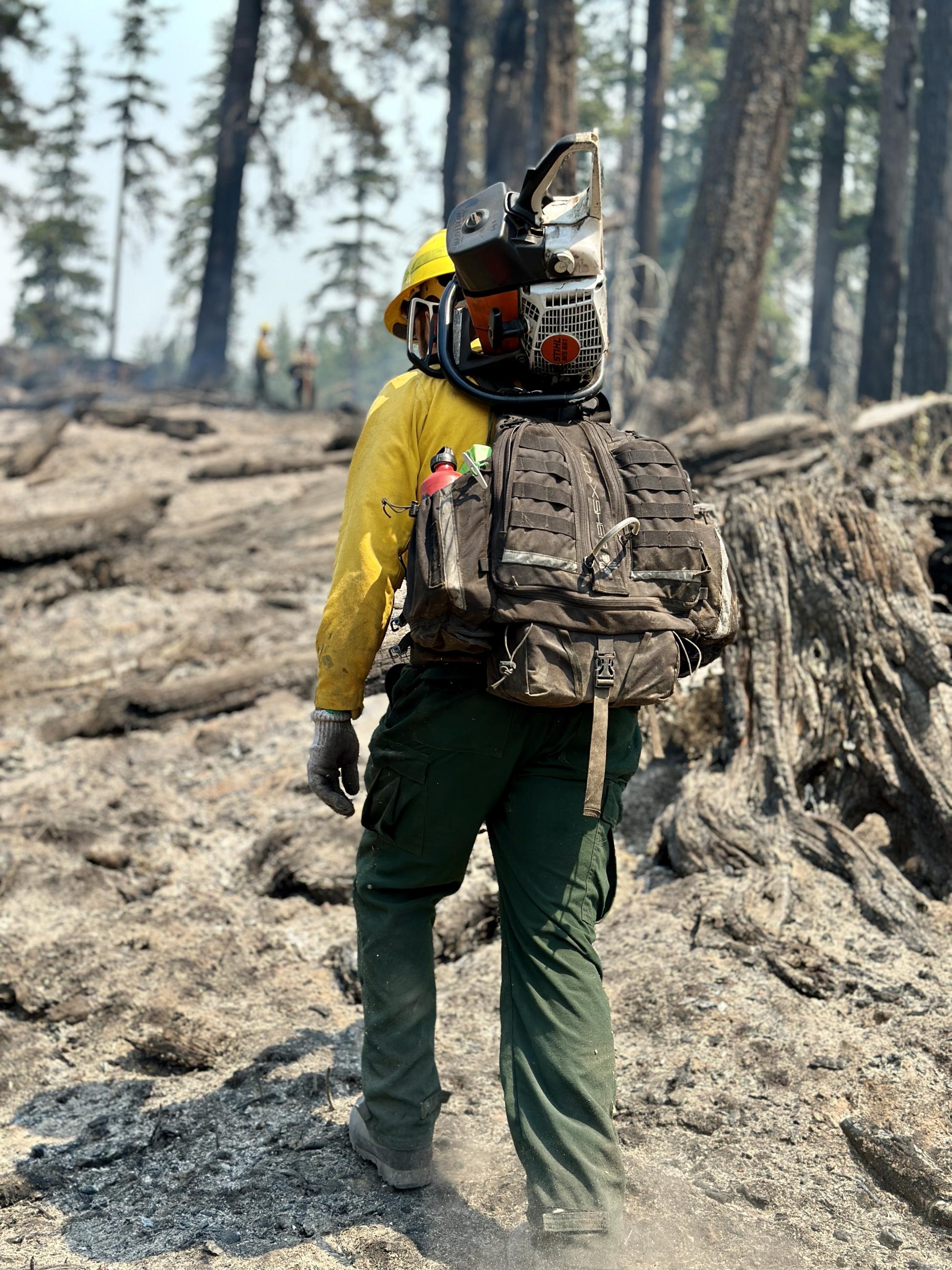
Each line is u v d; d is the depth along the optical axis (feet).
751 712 12.74
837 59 112.57
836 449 26.40
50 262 217.77
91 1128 8.41
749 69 43.75
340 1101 8.56
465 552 6.07
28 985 10.28
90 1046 9.67
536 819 6.56
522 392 7.10
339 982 10.52
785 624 12.88
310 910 11.83
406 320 7.90
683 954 10.00
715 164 44.24
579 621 6.07
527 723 6.53
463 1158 7.70
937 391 77.00
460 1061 9.06
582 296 6.70
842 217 119.03
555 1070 6.26
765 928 10.07
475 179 125.18
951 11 76.84
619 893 11.54
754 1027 8.87
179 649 20.20
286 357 316.40
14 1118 8.68
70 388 72.28
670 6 100.94
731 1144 7.69
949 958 9.62
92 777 15.49
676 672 6.24
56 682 19.44
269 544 26.66
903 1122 7.70
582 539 6.19
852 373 160.56
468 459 6.27
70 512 26.84
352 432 35.91
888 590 12.69
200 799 14.70
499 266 6.68
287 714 17.34
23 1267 6.76
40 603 23.15
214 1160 7.85
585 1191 6.05
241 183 93.81
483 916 11.33
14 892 12.07
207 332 93.40
